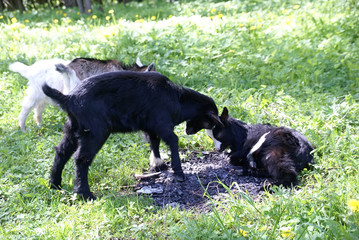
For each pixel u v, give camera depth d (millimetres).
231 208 3490
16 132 5430
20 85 6746
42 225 3451
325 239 2871
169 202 3941
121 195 4059
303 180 4070
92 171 4398
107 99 3814
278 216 3246
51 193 3986
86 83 3824
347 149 4355
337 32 8055
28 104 5410
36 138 5379
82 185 3896
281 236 3057
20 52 8297
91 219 3520
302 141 4266
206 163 4746
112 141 5117
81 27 10469
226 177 4391
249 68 6906
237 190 4027
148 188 4195
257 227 3180
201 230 3213
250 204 3475
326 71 6789
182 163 4723
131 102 3918
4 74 7086
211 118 4551
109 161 4641
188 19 9789
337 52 7219
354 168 3914
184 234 3150
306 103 5672
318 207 3316
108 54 7629
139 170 4543
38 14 13758
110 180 4254
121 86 3875
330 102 5609
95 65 5609
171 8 13227
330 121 4941
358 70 6508
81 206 3754
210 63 7215
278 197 3678
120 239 3303
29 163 4594
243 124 4820
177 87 4309
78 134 3809
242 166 4637
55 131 5520
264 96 6062
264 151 4273
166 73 6973
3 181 4188
